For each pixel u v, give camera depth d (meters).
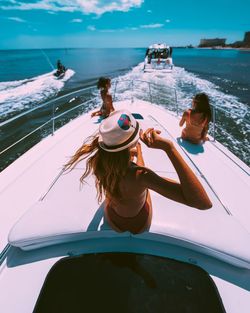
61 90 14.29
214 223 1.55
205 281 1.34
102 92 4.07
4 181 2.36
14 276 1.38
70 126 3.90
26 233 1.45
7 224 1.85
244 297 1.31
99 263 1.42
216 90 13.88
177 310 1.21
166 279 1.34
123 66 31.08
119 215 1.36
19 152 7.01
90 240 1.53
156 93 11.87
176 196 0.95
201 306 1.23
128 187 1.09
